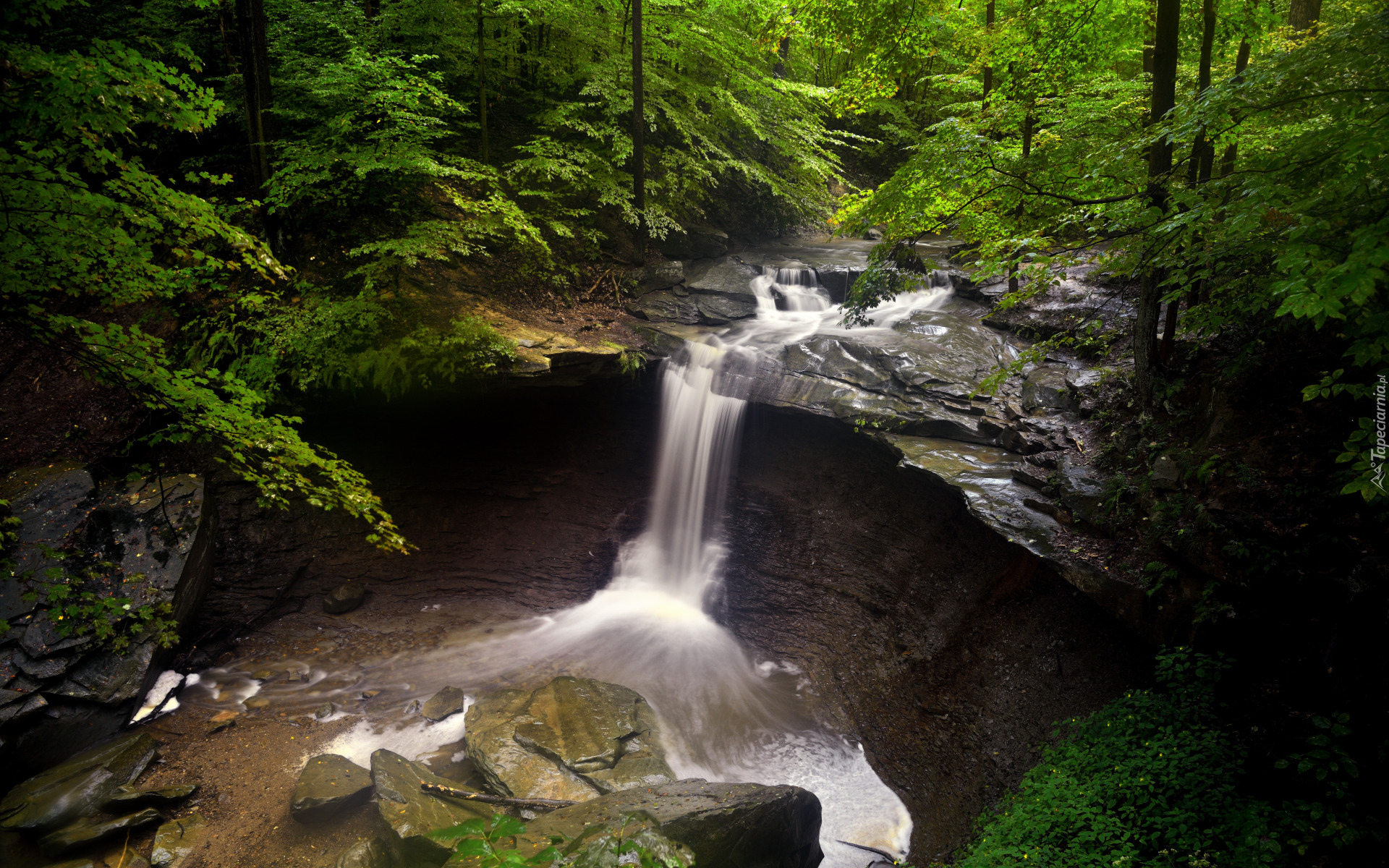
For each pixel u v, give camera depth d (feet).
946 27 31.50
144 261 15.66
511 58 46.44
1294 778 15.65
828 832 23.82
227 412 16.22
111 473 31.42
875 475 31.99
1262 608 17.83
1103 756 18.15
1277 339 21.57
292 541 35.14
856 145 70.03
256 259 16.99
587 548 38.93
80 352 15.57
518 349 33.99
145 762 24.70
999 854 16.83
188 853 21.11
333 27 35.83
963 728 24.56
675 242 46.62
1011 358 33.37
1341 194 12.17
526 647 34.27
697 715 29.68
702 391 36.40
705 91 44.19
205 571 31.83
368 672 31.83
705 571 37.42
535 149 39.34
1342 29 13.15
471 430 36.83
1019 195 22.53
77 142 15.08
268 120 34.83
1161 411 24.43
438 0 39.06
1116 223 17.97
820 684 31.27
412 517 37.24
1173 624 19.38
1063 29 27.22
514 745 25.27
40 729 24.53
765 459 35.55
